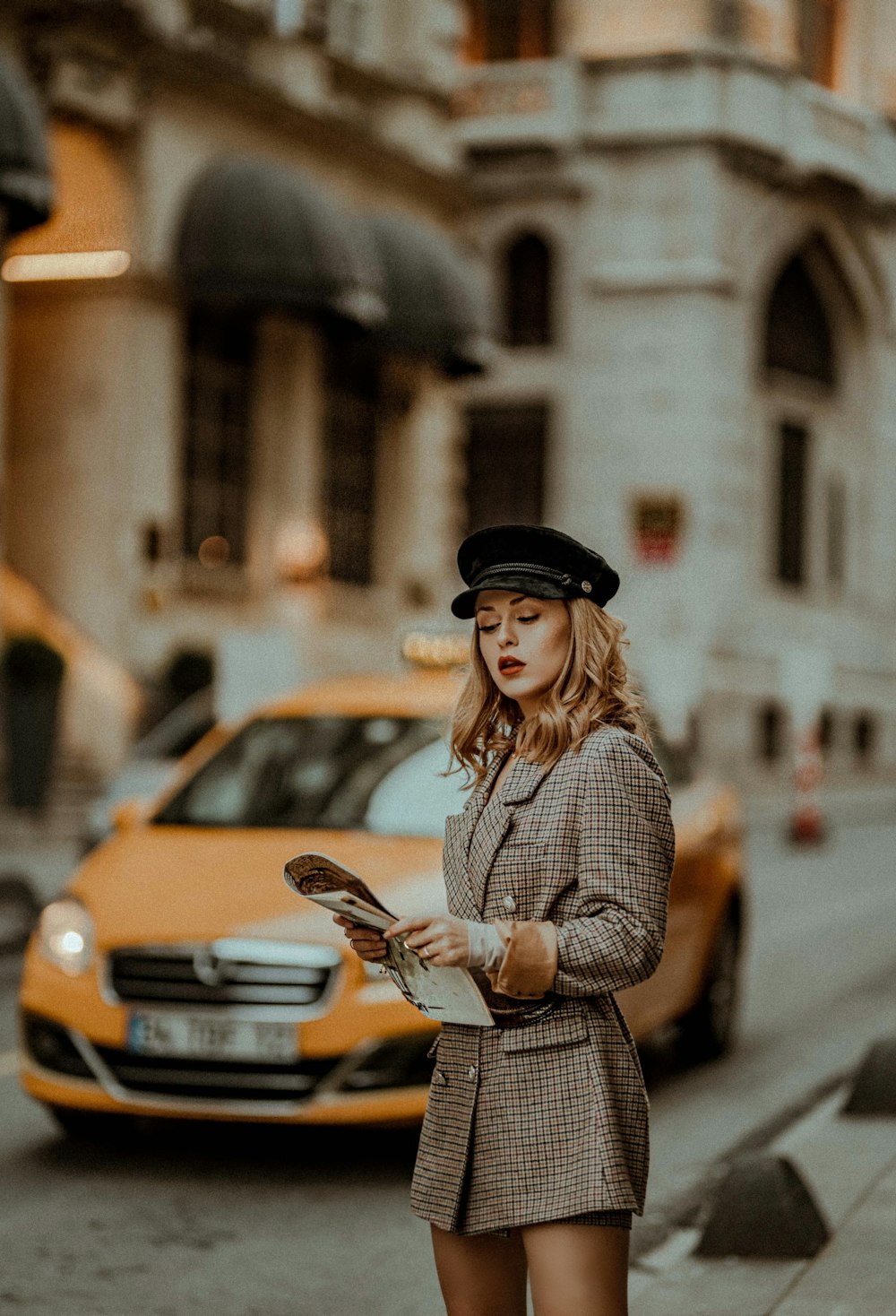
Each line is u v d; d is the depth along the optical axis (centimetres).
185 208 2588
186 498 2700
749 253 4025
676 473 3916
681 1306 570
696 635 3881
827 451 4447
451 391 3338
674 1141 861
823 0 4297
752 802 3769
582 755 348
